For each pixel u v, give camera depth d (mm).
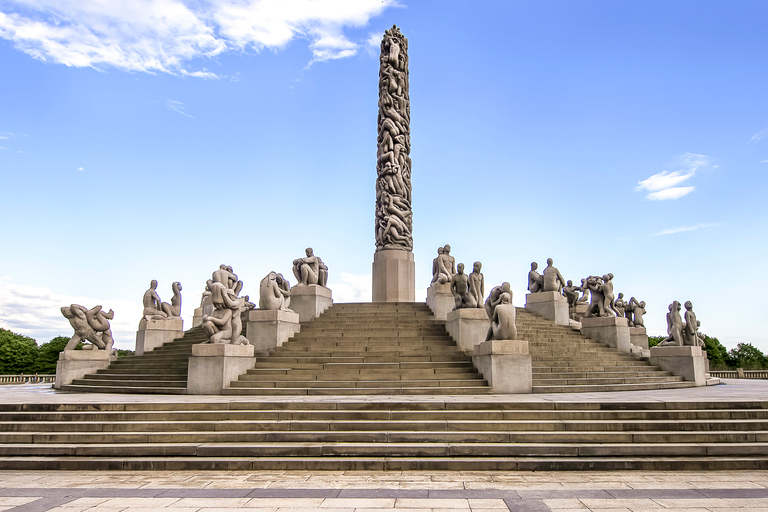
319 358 20016
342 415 12789
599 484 9477
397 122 33875
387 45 34750
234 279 20312
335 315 25984
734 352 69000
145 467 10836
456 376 18328
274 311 21828
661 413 12609
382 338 21953
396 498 8648
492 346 17641
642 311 33781
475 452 11047
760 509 7988
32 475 10438
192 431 12320
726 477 9953
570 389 18312
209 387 18141
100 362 24375
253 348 19766
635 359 24594
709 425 12078
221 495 8898
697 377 22781
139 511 8023
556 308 28859
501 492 8984
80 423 12461
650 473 10273
